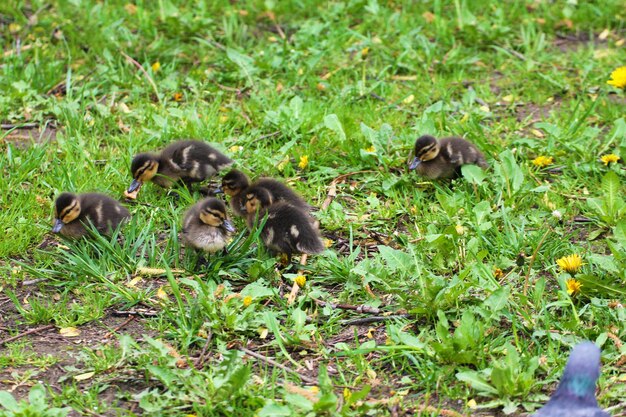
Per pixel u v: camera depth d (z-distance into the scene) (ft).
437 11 51.88
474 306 27.86
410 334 27.55
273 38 50.34
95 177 36.63
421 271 29.55
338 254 32.35
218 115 42.70
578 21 53.01
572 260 28.91
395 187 36.55
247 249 31.40
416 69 47.16
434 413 24.00
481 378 24.67
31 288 30.25
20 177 36.29
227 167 37.01
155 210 34.50
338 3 53.36
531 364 24.86
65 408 23.86
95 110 42.80
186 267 31.04
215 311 27.63
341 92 44.55
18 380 25.66
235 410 23.94
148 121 41.83
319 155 39.06
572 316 27.73
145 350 26.73
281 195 34.12
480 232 31.63
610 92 45.57
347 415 23.54
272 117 40.91
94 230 31.22
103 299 29.14
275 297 29.01
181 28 50.37
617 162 38.32
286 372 25.98
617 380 25.22
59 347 27.30
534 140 39.88
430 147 35.81
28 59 47.09
